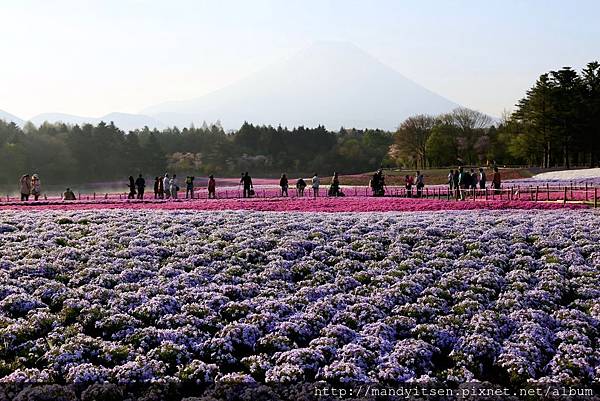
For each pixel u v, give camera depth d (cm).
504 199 4028
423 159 13638
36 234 2077
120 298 1428
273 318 1337
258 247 1970
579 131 9350
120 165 14500
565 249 1938
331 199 4100
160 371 1080
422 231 2206
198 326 1303
